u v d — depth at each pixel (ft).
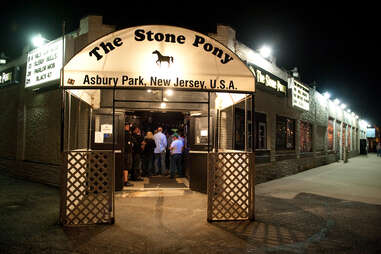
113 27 29.35
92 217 18.39
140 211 21.36
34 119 35.22
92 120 27.91
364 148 122.42
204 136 29.32
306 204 24.91
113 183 18.62
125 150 30.27
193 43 19.42
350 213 22.04
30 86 33.96
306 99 51.57
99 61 18.39
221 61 19.53
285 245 15.57
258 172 35.70
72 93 21.98
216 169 19.62
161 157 37.73
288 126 46.34
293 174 46.32
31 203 23.76
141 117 43.86
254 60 35.73
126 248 14.83
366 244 15.81
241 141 33.55
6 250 14.35
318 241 16.19
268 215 21.30
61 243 15.35
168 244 15.42
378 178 41.68
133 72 18.43
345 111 91.04
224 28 31.14
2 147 41.81
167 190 28.35
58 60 29.91
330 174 46.34
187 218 19.90
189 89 18.89
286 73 45.73
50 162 31.91
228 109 30.96
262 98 37.58
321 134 65.67
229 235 16.93
